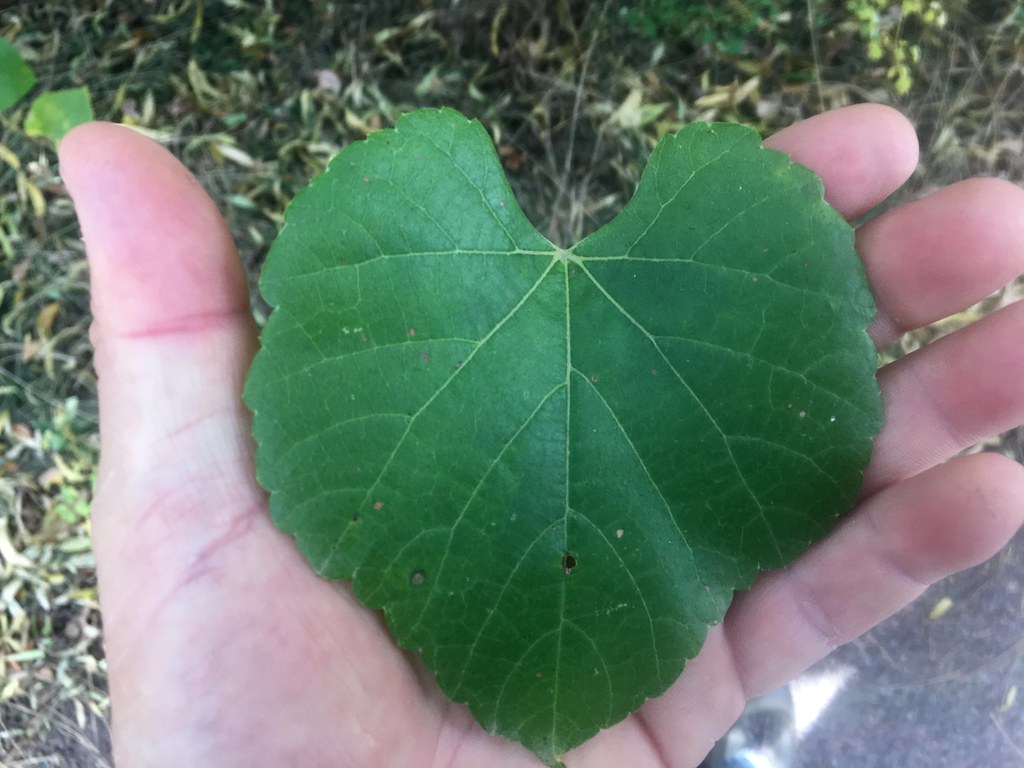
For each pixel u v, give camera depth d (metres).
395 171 0.13
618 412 0.14
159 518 0.13
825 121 0.16
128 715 0.13
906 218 0.15
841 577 0.15
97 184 0.13
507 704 0.13
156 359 0.13
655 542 0.14
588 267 0.14
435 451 0.13
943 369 0.15
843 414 0.14
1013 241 0.15
